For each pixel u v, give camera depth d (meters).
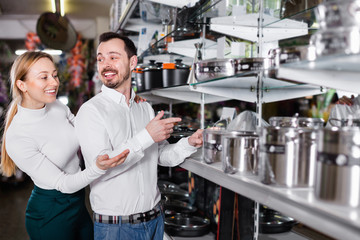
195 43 2.18
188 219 2.02
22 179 4.80
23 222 3.42
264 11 1.61
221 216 1.49
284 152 0.89
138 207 1.53
